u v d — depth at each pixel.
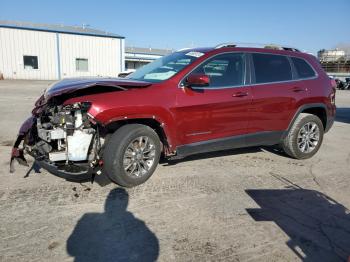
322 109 6.34
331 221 3.85
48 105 4.26
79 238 3.29
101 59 37.75
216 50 5.20
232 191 4.59
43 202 4.02
